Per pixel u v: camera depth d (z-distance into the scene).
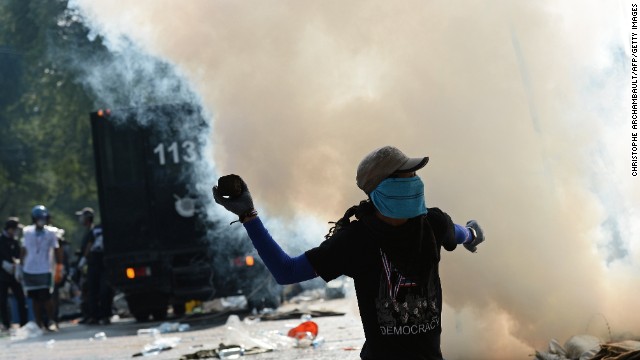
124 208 27.92
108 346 19.91
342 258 5.72
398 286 5.71
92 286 30.11
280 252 5.73
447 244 6.05
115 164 28.06
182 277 27.33
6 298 30.67
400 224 5.74
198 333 21.11
